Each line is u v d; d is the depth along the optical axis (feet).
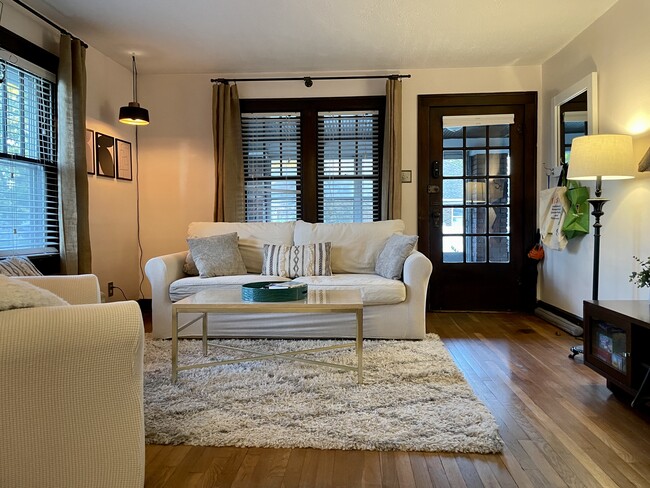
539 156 13.71
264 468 5.00
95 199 12.10
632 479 4.76
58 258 10.38
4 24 9.04
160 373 7.79
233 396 6.79
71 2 9.53
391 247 10.87
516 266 13.99
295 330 10.08
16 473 3.75
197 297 7.82
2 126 9.12
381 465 5.05
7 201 9.30
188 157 14.33
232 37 11.44
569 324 11.25
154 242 14.48
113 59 12.96
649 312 6.76
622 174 8.33
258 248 11.98
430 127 14.01
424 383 7.30
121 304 4.17
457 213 14.08
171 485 4.70
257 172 14.46
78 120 10.40
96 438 4.00
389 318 10.07
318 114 14.25
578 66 11.34
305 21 10.55
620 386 6.72
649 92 8.60
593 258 9.86
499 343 10.21
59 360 3.80
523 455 5.26
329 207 14.39
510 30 11.08
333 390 6.99
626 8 9.27
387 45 12.01
